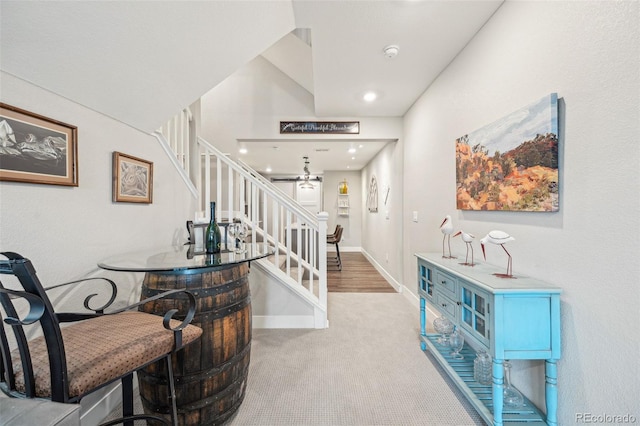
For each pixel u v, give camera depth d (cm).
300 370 196
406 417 153
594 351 113
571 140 123
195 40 157
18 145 112
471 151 199
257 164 668
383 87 283
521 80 154
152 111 185
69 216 137
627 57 100
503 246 168
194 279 138
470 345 215
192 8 140
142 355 100
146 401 138
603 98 109
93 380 86
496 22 175
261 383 182
